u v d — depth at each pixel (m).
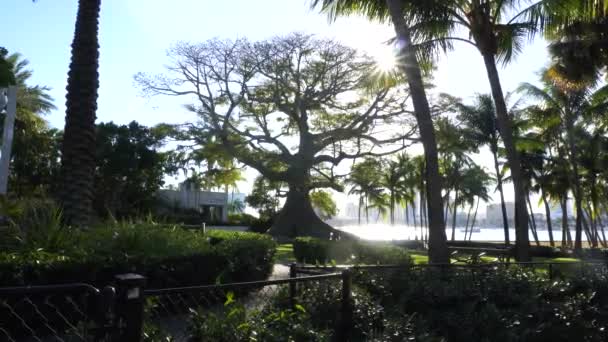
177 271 7.46
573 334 6.64
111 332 3.03
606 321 7.48
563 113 34.91
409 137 40.19
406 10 12.61
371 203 51.47
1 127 31.42
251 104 40.31
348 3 12.60
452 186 53.56
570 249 36.88
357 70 37.62
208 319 4.08
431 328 6.03
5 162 15.10
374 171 42.47
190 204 54.75
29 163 38.84
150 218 10.80
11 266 5.48
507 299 7.15
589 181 43.31
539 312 6.69
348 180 42.19
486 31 12.92
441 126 38.88
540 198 56.19
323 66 38.25
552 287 7.92
